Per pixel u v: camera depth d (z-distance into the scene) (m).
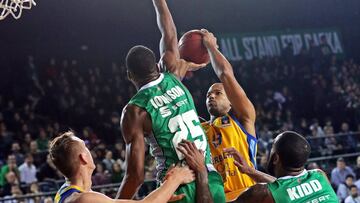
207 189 3.70
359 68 21.08
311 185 4.03
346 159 14.91
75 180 3.59
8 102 17.28
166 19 4.30
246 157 4.73
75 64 18.39
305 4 22.20
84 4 19.83
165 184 3.59
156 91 3.84
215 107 4.79
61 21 19.53
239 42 21.06
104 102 17.42
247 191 4.02
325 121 17.89
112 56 20.08
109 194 11.38
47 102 17.02
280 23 21.92
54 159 3.60
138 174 3.72
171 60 4.17
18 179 11.81
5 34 18.80
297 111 19.09
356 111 18.22
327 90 19.39
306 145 4.04
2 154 14.13
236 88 4.53
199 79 18.16
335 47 22.06
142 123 3.78
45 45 19.33
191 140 3.79
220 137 4.73
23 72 18.44
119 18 20.23
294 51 21.59
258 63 20.34
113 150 14.21
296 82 19.81
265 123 16.92
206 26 21.11
